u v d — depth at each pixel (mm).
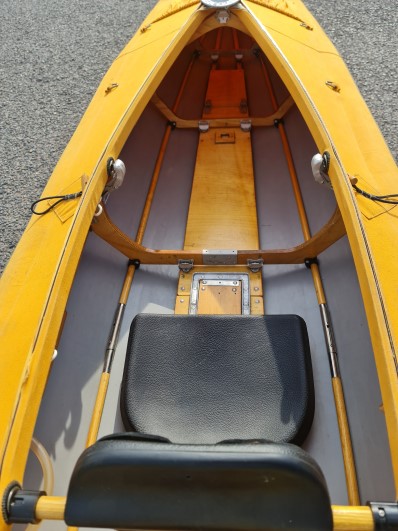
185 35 1940
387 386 893
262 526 667
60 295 1110
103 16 3988
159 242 1968
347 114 1736
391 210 1330
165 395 1217
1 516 765
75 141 1821
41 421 1232
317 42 2189
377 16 3422
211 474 632
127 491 662
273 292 1702
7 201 2457
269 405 1176
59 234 1307
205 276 1754
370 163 1546
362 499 1092
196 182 2201
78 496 670
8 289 1271
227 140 2428
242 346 1292
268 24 1962
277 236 1933
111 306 1624
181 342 1312
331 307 1533
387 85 2803
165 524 678
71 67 3406
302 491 643
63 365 1370
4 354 1080
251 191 2129
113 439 721
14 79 3352
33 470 1126
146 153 2256
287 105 2434
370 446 1146
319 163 1413
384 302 1010
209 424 1161
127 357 1305
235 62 3002
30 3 4359
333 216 1524
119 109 1690
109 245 1759
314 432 1253
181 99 2709
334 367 1373
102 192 1465
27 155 2723
